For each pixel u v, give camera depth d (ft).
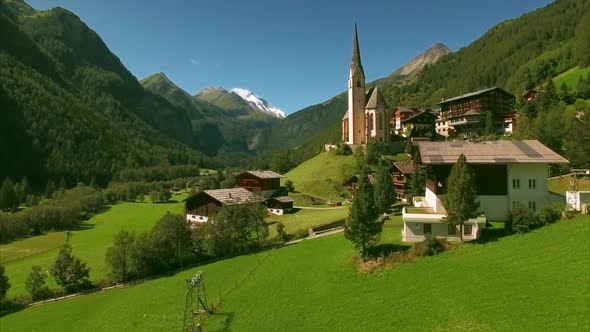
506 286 105.40
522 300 96.73
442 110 527.40
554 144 274.77
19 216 351.87
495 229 149.38
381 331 101.45
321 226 236.22
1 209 467.93
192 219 323.37
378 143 450.30
